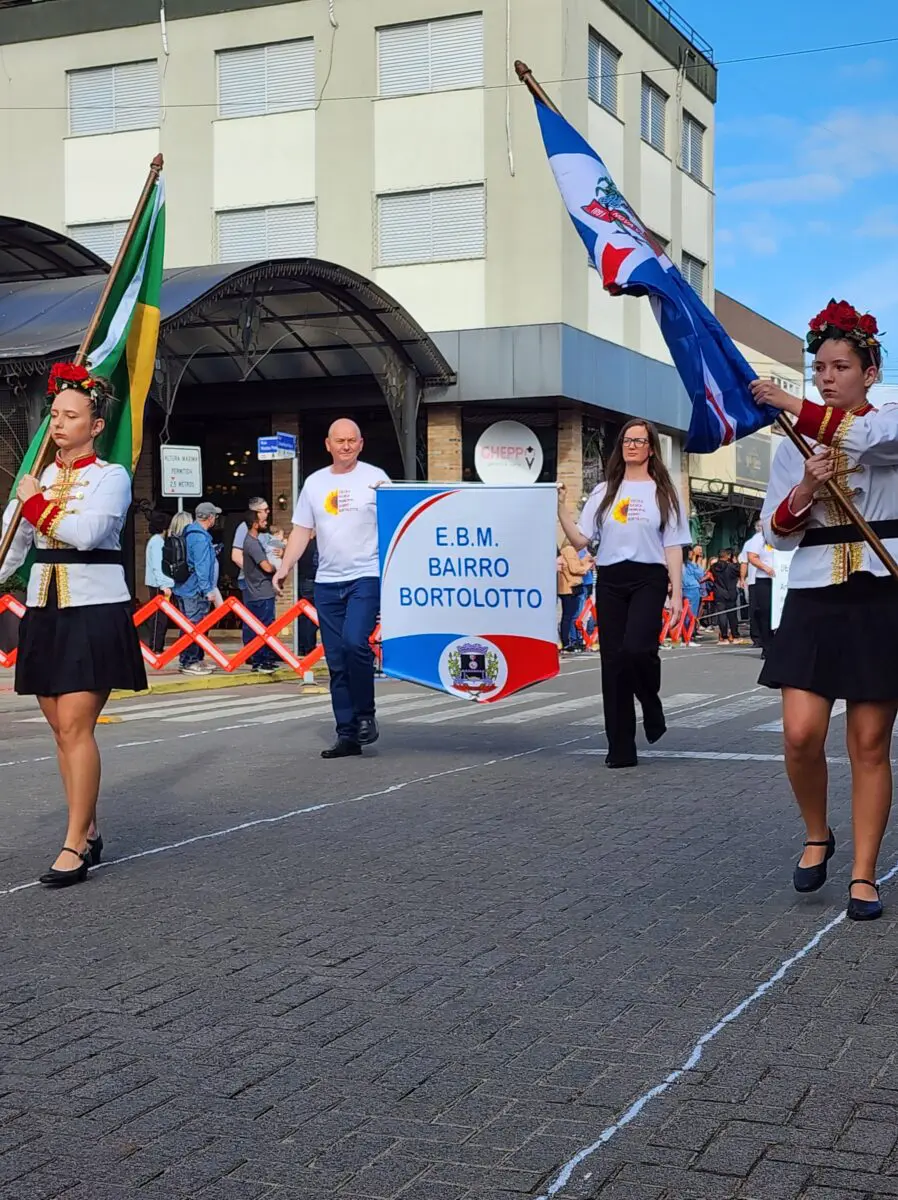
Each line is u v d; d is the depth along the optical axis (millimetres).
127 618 5789
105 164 28516
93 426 5770
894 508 4816
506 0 25594
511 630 9320
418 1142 3197
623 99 28391
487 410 26891
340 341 24234
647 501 8695
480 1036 3906
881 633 4828
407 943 4848
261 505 17875
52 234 20859
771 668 5039
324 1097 3473
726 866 5984
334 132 26875
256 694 15172
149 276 7406
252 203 27484
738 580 28703
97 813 7418
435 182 26188
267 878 5832
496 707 12789
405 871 5938
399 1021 4039
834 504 4859
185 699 14422
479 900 5438
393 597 9484
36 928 5074
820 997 4207
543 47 25469
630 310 28547
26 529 5895
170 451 17547
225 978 4461
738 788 7961
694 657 20984
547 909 5289
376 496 9391
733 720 11398
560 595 22844
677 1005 4156
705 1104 3393
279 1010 4145
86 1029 3990
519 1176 3016
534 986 4355
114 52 28281
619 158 28312
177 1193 2949
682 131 31812
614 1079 3566
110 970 4555
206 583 17531
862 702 4945
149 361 7391
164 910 5316
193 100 27812
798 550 5000
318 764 9141
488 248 25859
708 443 5676
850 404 4832
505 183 25734
